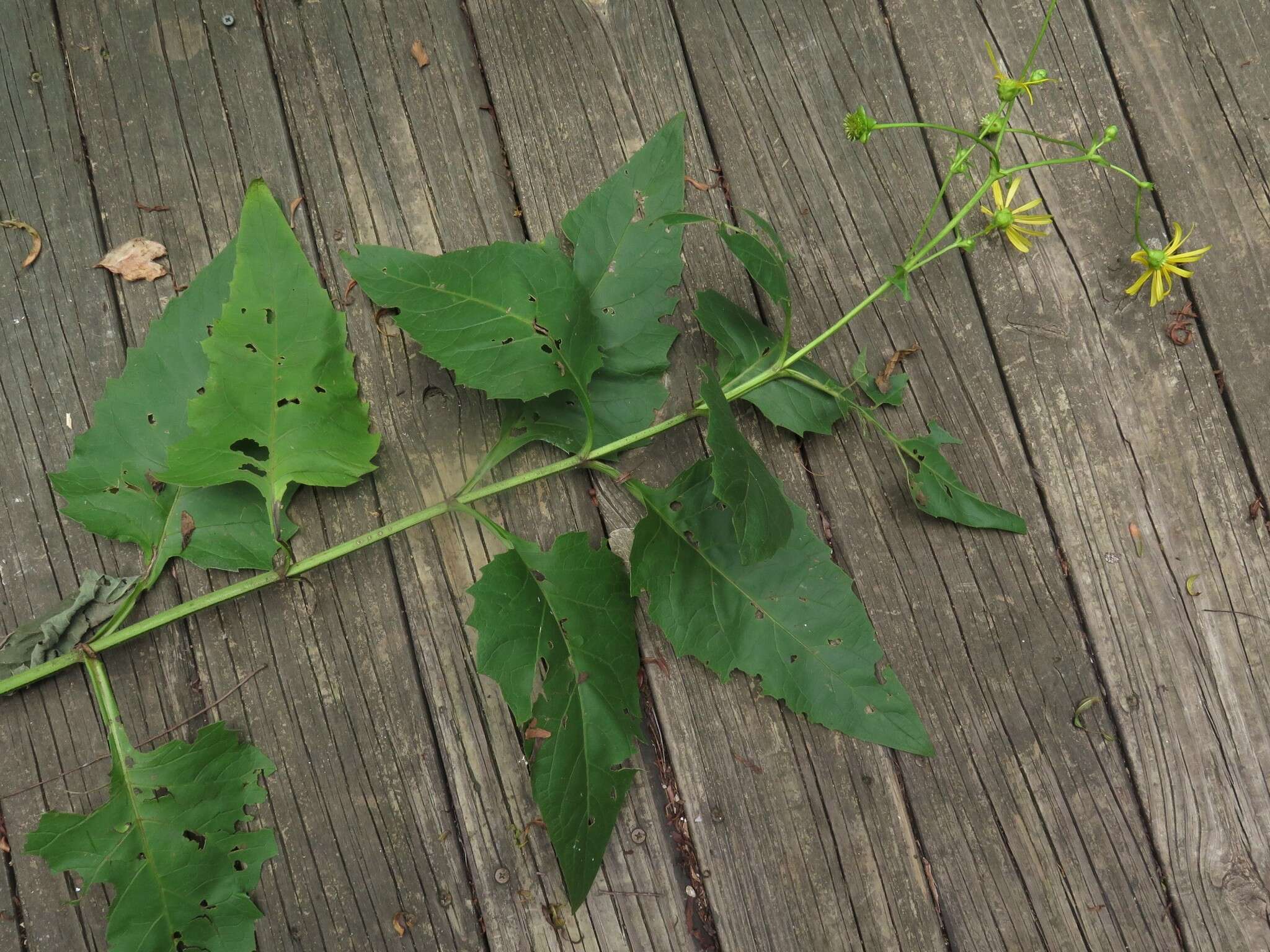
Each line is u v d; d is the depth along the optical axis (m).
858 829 1.66
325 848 1.58
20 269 1.66
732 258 1.75
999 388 1.76
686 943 1.62
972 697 1.69
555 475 1.68
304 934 1.57
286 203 1.71
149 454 1.54
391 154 1.75
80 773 1.56
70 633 1.55
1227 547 1.75
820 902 1.64
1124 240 1.81
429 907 1.59
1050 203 1.81
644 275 1.60
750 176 1.79
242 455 1.48
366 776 1.60
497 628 1.44
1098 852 1.67
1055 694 1.70
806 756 1.66
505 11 1.80
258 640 1.61
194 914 1.46
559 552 1.53
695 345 1.72
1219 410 1.77
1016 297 1.79
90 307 1.66
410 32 1.78
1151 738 1.70
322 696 1.61
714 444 1.30
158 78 1.73
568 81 1.80
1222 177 1.82
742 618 1.56
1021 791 1.68
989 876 1.66
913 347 1.76
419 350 1.68
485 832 1.61
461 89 1.78
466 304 1.47
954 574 1.71
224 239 1.70
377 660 1.62
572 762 1.47
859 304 1.74
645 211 1.61
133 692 1.57
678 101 1.81
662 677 1.66
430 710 1.62
